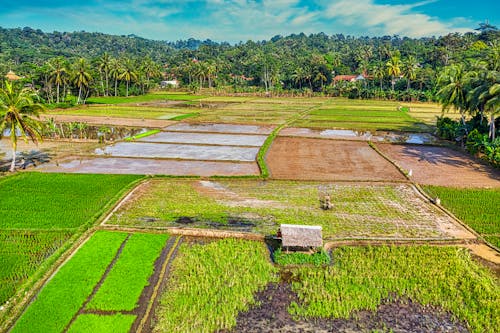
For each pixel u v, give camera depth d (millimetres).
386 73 135250
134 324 18484
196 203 33594
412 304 20578
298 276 23062
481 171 43375
